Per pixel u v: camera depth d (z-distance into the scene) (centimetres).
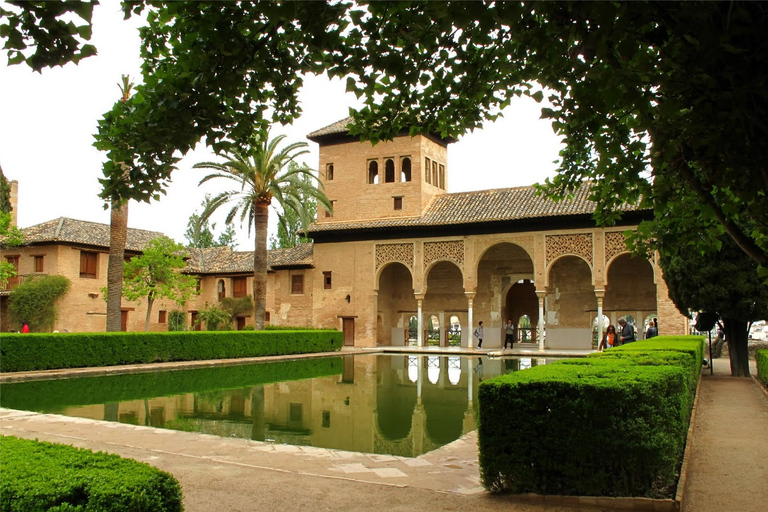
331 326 3081
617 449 484
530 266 2948
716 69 297
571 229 2548
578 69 356
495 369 1958
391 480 569
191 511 454
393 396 1293
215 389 1398
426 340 3191
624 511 466
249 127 437
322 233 3116
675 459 563
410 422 981
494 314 3005
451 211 2903
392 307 3259
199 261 3575
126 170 414
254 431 886
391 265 3278
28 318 2622
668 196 454
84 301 2823
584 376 535
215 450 692
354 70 420
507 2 332
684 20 295
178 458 639
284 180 2530
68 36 310
